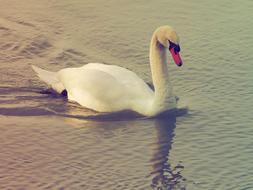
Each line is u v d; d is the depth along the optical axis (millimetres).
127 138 16234
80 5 23125
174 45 16875
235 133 16422
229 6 22750
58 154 15609
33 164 15266
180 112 17297
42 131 16438
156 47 17172
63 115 17125
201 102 17812
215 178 14820
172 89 17234
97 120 16953
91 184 14602
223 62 19625
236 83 18641
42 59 20000
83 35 21266
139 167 15188
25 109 17344
